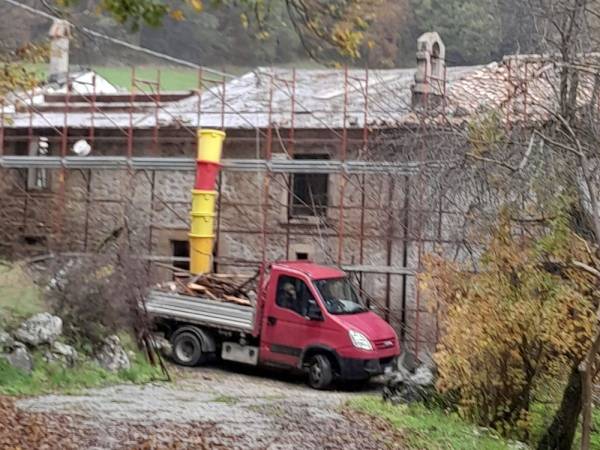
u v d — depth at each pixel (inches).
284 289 1449.3
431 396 1016.9
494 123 958.4
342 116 1747.0
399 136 1628.9
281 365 1438.2
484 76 1688.0
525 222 936.3
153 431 779.4
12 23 1157.7
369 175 1667.1
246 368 1563.7
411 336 1606.8
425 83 1619.1
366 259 1691.7
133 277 1343.5
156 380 1266.0
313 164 1649.9
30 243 1888.5
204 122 1818.4
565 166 910.4
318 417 906.1
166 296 1536.7
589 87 1060.5
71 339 1210.0
